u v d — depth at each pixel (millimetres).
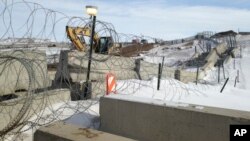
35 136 2861
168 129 4398
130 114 4852
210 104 8148
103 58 10062
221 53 42500
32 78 4680
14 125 4379
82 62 9297
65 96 7023
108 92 7062
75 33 10438
